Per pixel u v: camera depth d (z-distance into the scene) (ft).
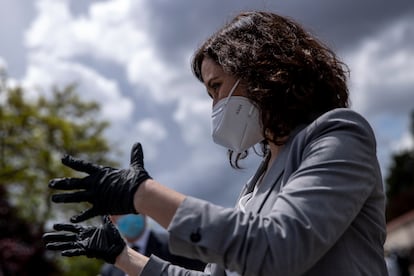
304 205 5.15
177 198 5.30
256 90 6.10
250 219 5.16
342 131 5.61
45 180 73.15
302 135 5.81
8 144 75.36
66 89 83.61
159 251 16.42
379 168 5.82
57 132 77.92
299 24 6.61
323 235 5.08
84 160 5.56
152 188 5.32
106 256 7.02
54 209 69.05
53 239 7.08
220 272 6.47
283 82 6.07
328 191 5.23
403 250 37.09
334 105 6.31
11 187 73.05
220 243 5.06
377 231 5.77
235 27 6.51
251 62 6.19
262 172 6.85
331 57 6.63
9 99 77.51
